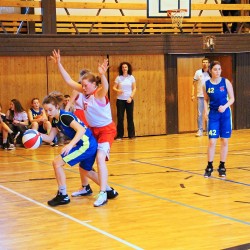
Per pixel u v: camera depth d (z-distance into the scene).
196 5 13.68
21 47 12.12
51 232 5.10
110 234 5.00
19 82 12.29
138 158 9.70
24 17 12.17
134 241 4.77
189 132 14.05
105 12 13.95
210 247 4.55
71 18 12.71
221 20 13.99
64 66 12.60
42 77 12.47
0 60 12.09
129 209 5.96
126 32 13.95
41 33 13.03
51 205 6.18
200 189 6.95
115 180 7.63
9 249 4.61
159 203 6.22
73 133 6.04
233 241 4.71
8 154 10.66
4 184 7.51
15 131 11.54
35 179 7.86
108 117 6.22
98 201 6.13
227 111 7.61
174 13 13.45
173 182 7.43
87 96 6.16
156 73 13.53
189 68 13.92
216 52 13.84
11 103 11.70
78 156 6.05
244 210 5.83
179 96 13.86
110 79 13.06
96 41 12.77
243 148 10.69
